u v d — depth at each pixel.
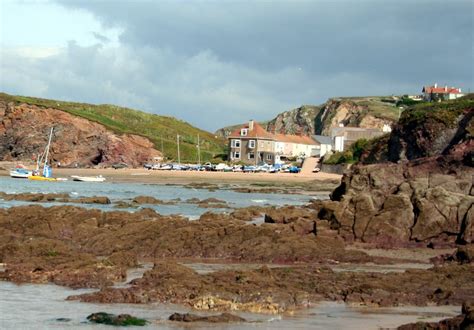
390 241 38.09
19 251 31.59
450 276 27.28
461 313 21.31
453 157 52.31
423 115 93.75
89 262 29.53
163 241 35.00
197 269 30.41
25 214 40.12
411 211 38.81
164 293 23.75
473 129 73.69
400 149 96.31
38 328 19.95
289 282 25.94
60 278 27.02
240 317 21.08
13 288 25.45
